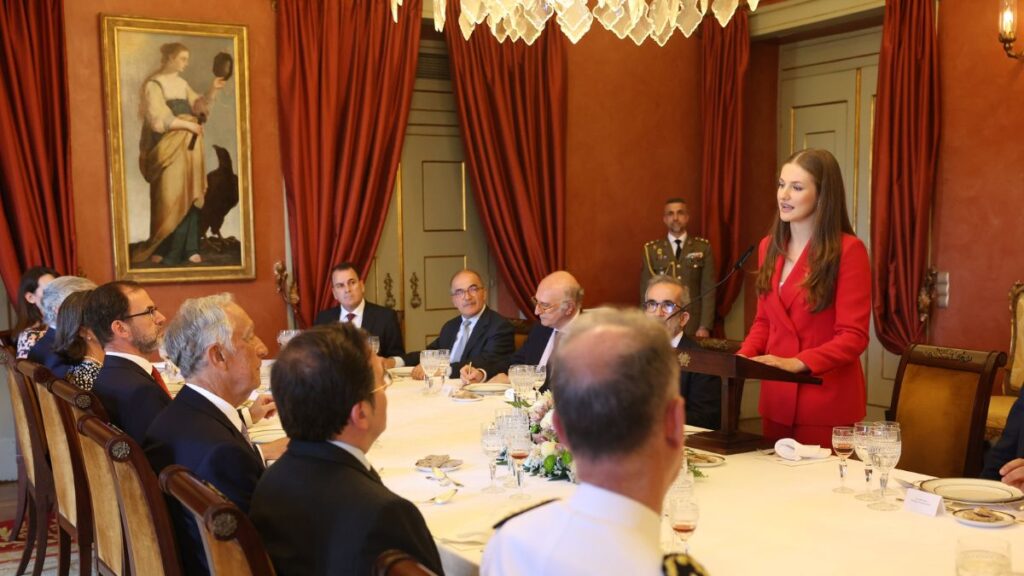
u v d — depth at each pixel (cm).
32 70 550
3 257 549
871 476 277
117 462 217
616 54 735
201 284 611
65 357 383
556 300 462
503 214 682
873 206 644
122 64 580
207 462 224
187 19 596
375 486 181
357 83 633
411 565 132
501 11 387
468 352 541
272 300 632
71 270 565
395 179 665
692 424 392
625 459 127
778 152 780
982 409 370
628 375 126
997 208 595
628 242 751
